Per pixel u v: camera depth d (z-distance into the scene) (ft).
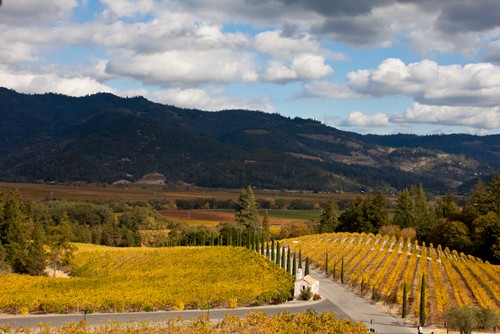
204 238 470.39
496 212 466.70
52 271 382.01
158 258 376.68
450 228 460.14
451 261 371.15
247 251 370.73
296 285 268.62
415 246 449.48
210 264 346.33
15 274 313.73
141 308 234.99
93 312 229.04
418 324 222.69
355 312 240.12
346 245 434.71
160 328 188.65
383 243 456.86
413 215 584.81
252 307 247.09
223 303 249.34
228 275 311.88
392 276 309.83
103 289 264.11
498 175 490.90
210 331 182.19
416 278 317.42
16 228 380.58
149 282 290.35
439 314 236.84
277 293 261.03
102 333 181.47
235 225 515.91
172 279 302.25
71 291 253.65
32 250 346.54
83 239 534.37
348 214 579.89
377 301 262.47
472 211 476.54
